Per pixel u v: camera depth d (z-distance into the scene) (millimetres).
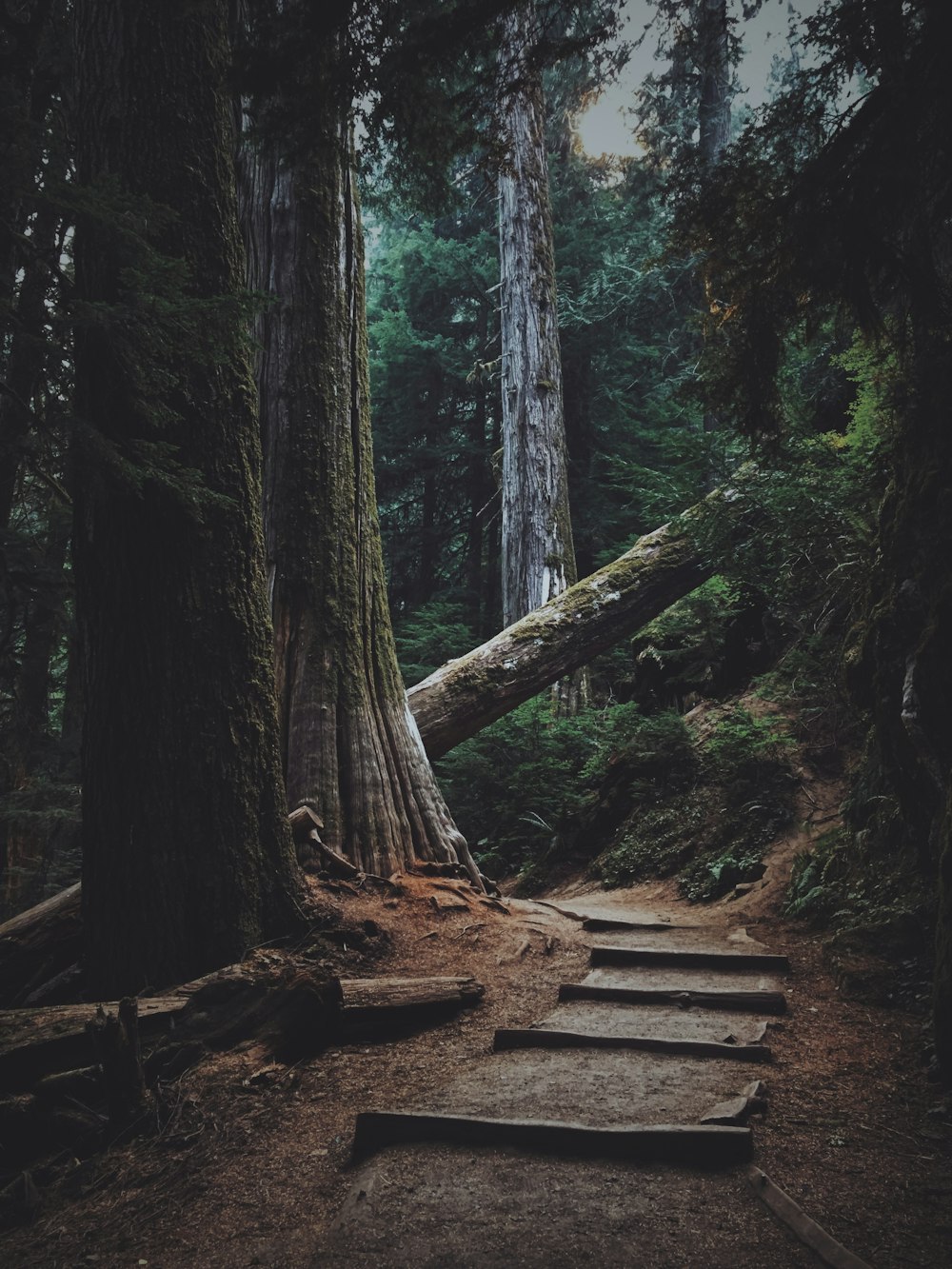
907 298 4855
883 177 4023
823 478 8266
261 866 6355
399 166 5844
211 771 6227
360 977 6102
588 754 12586
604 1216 3232
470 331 22750
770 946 6508
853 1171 3469
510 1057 4844
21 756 9141
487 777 12594
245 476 6590
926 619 5531
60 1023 5129
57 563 6242
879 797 6699
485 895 7777
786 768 9266
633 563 11242
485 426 22594
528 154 15164
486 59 4656
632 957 6414
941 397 5234
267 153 4977
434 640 16734
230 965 5906
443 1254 3066
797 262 4539
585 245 19984
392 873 7613
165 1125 4465
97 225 4785
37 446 5227
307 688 8070
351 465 8891
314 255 8922
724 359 5324
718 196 4508
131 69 6383
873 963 5668
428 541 22719
